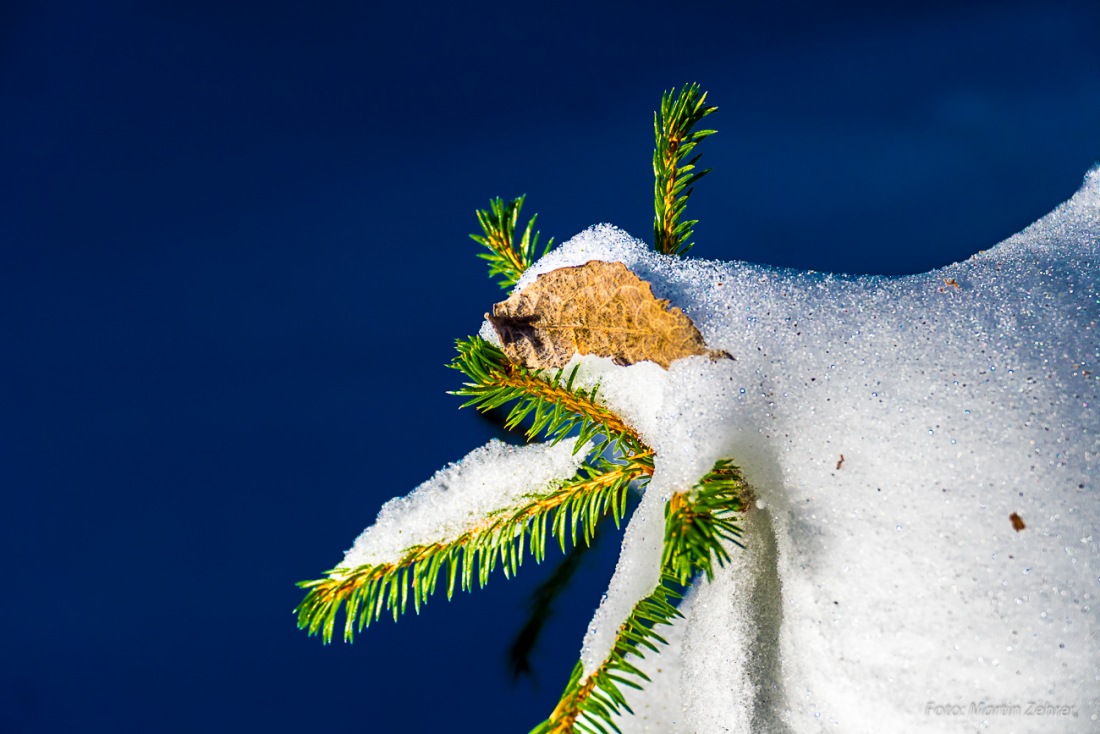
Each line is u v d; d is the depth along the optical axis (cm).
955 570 110
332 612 113
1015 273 114
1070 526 111
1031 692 110
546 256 116
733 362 112
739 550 113
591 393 115
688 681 114
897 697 111
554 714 111
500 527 114
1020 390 112
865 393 112
